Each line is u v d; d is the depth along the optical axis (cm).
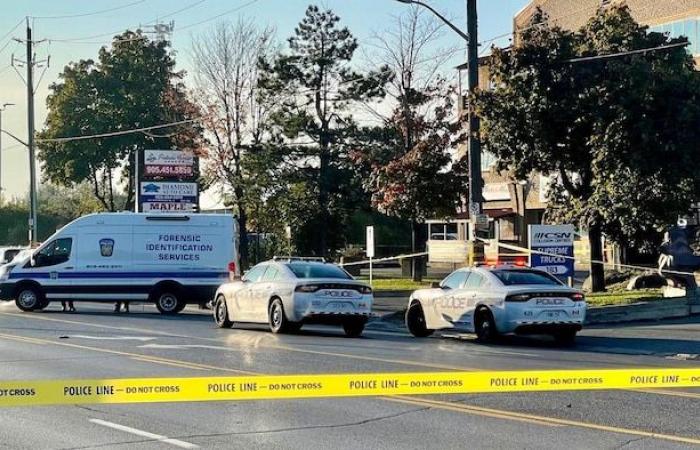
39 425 978
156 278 2777
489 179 5181
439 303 1931
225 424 971
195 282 2797
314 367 1395
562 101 2628
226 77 4775
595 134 2591
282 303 1992
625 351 1667
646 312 2295
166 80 6531
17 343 1764
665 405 1052
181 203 4581
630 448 833
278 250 4919
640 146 2545
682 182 2566
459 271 1931
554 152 2725
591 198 2648
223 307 2206
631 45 2658
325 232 4728
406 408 1048
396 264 5647
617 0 4722
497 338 1808
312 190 4681
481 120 2759
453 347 1739
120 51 6519
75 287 2753
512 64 2691
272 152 4619
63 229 2772
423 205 3547
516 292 1752
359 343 1806
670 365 1430
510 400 1091
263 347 1698
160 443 886
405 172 3550
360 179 4578
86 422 990
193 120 4816
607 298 2503
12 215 8812
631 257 3666
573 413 1005
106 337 1902
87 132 6378
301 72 4575
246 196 4734
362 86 4509
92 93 6500
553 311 1755
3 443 895
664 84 2538
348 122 4616
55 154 6500
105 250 2769
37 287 2753
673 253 2506
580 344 1795
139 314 2761
